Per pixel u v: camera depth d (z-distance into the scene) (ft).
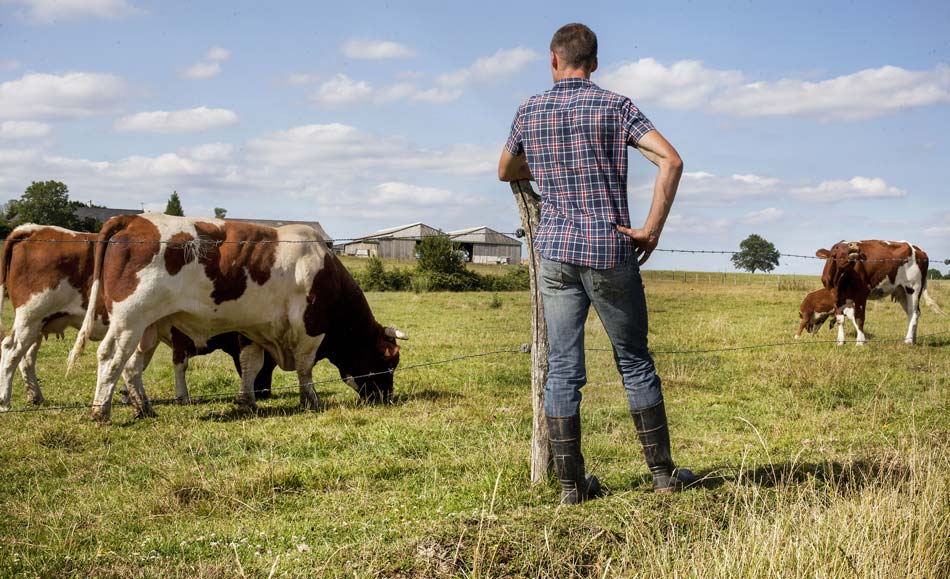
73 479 17.06
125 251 23.72
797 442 18.76
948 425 20.63
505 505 12.99
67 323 27.37
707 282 111.14
